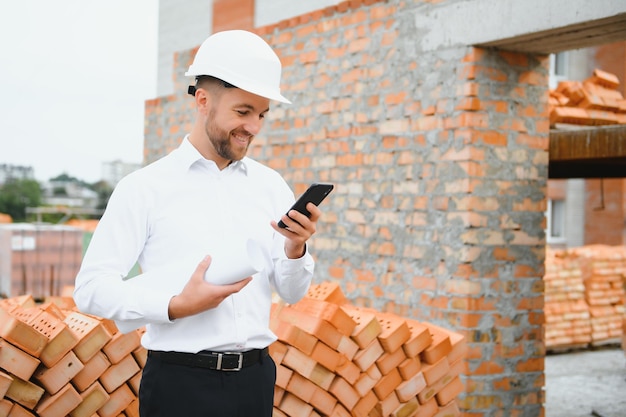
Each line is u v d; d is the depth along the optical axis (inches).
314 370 135.0
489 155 192.5
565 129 238.8
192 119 314.3
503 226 195.0
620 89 536.4
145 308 81.5
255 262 83.2
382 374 142.9
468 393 190.7
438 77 199.3
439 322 197.8
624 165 257.3
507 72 194.9
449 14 195.8
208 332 87.4
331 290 165.0
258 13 296.7
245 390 89.2
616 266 369.7
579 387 279.7
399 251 211.6
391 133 214.8
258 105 86.1
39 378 122.3
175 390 86.9
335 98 235.9
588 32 171.8
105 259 85.0
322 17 241.4
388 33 216.7
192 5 349.7
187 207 89.2
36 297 492.4
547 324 342.0
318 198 85.0
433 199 200.5
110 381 129.6
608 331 360.2
